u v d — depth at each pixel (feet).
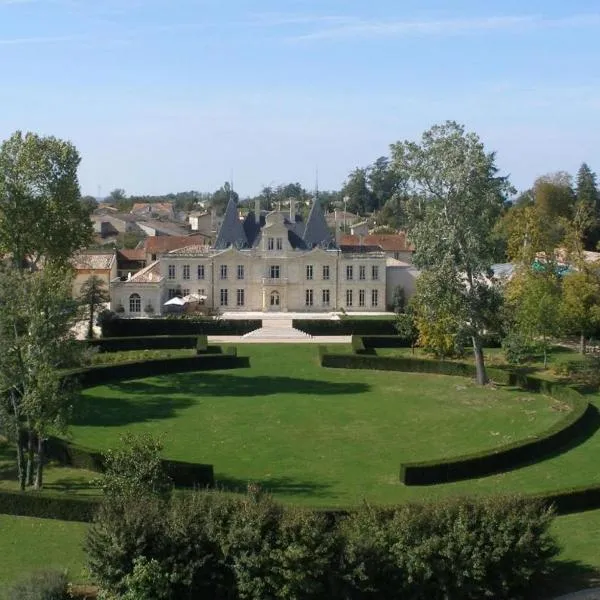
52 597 123.13
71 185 323.78
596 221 628.28
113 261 501.97
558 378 302.45
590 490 164.04
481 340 302.86
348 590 124.36
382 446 224.74
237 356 352.08
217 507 131.85
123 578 121.49
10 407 205.98
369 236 595.88
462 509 128.88
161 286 472.03
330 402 277.03
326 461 211.00
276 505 132.98
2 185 308.81
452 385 303.27
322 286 492.95
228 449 222.07
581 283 323.37
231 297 492.95
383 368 332.80
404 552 125.39
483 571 123.24
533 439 208.74
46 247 320.91
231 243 498.28
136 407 268.82
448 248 291.58
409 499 177.06
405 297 502.38
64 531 156.97
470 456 194.90
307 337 412.36
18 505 164.96
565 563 138.21
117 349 371.76
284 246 491.31
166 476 155.33
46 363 186.39
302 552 122.52
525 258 342.23
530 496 160.86
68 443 208.85
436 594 125.90
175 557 125.70
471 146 287.89
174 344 380.37
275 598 124.26
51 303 191.21
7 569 139.33
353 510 144.77
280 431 240.12
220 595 127.44
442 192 292.61
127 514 128.36
